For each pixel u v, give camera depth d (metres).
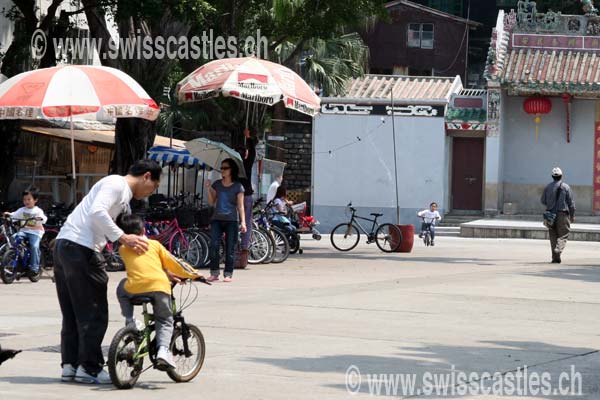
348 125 55.03
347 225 37.91
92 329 11.70
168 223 27.27
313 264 29.52
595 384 11.95
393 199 54.84
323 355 13.61
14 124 31.38
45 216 24.28
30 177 37.31
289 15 36.19
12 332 15.42
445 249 39.75
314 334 15.43
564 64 55.56
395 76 58.75
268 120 61.38
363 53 62.84
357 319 17.16
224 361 13.05
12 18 32.12
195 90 27.34
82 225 11.73
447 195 56.59
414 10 72.62
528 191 57.03
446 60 72.75
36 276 24.14
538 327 16.75
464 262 31.58
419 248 40.53
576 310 19.08
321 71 58.28
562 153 56.53
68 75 23.47
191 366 11.91
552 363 13.34
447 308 18.89
